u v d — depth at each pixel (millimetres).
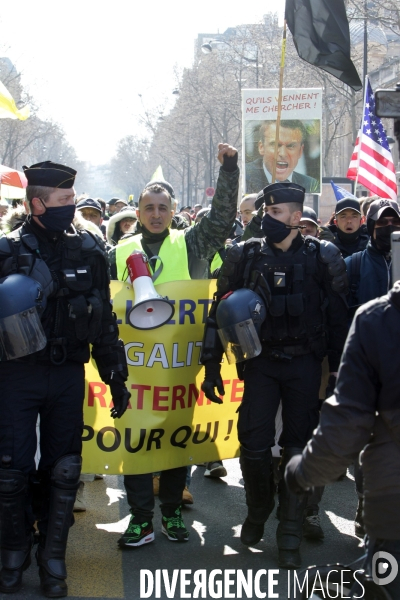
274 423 4316
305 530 4754
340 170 55781
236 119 53094
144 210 4723
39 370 3836
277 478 5137
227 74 52688
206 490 5816
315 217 6238
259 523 4398
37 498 4090
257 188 12023
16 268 3826
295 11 5727
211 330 4406
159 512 5270
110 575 4168
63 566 3908
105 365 4125
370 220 4801
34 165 3900
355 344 2627
